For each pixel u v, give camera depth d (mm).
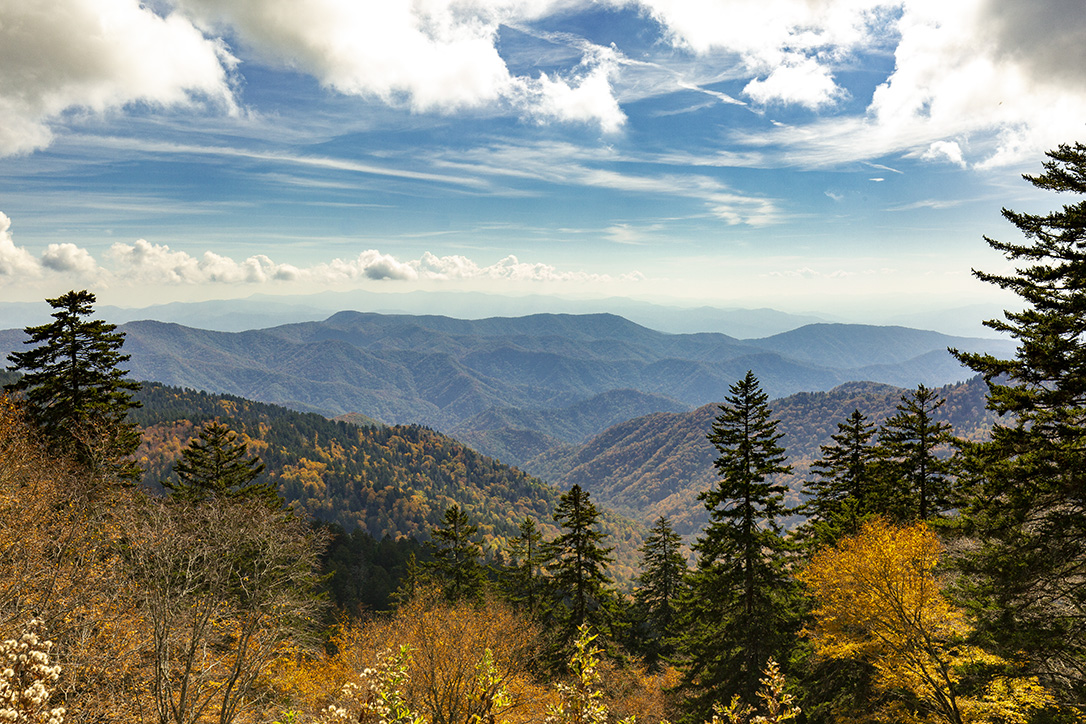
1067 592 13523
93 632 13914
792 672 23766
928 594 15906
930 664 15680
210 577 14789
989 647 15438
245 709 15781
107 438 22781
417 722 7805
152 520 15719
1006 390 14242
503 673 16359
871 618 16953
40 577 13734
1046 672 14336
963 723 14375
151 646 14766
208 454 29531
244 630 15242
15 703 5480
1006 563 14203
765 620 23984
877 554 16703
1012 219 14594
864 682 20188
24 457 18453
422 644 16438
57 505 17328
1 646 5758
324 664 21719
